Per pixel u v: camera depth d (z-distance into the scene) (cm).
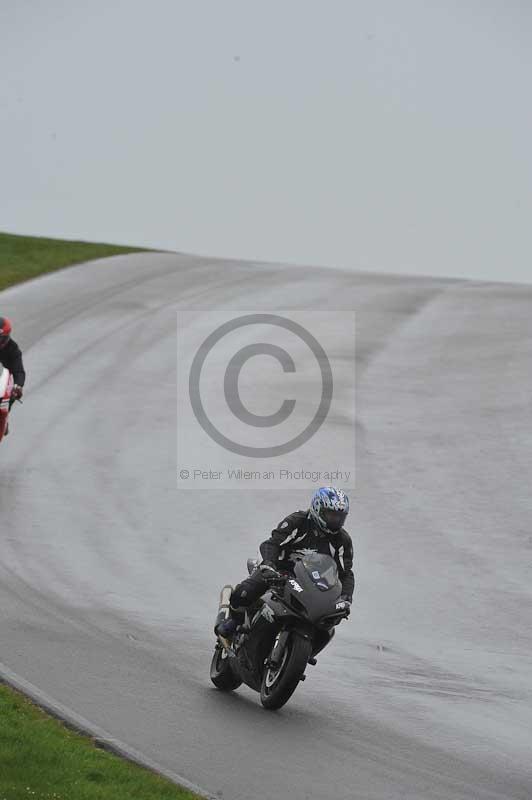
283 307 11738
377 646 4047
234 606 3219
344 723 3128
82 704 3006
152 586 4572
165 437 7088
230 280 13750
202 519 5616
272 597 3161
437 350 9731
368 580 4828
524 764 2886
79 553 4972
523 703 3472
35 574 4591
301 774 2634
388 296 12706
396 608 4506
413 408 7875
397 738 3027
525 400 8069
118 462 6550
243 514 5722
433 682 3644
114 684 3238
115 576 4672
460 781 2697
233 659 3250
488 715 3322
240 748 2788
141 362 9175
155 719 2953
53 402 7912
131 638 3819
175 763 2627
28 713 2805
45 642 3616
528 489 6212
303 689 3475
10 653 3431
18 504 5703
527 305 12150
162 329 10512
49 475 6253
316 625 3078
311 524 3275
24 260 14512
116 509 5712
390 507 5897
